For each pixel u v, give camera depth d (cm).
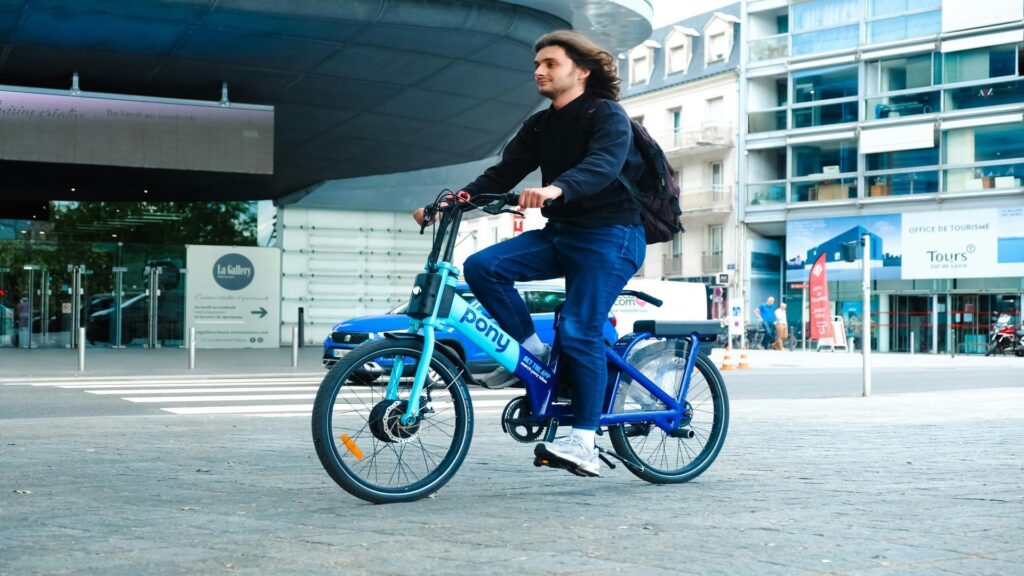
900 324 4044
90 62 1925
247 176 2883
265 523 377
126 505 421
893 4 4097
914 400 1211
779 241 4603
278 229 3198
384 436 430
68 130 1986
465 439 451
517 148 484
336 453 421
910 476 516
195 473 528
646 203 473
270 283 2997
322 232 3219
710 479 507
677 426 505
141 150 2028
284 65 1955
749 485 486
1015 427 809
